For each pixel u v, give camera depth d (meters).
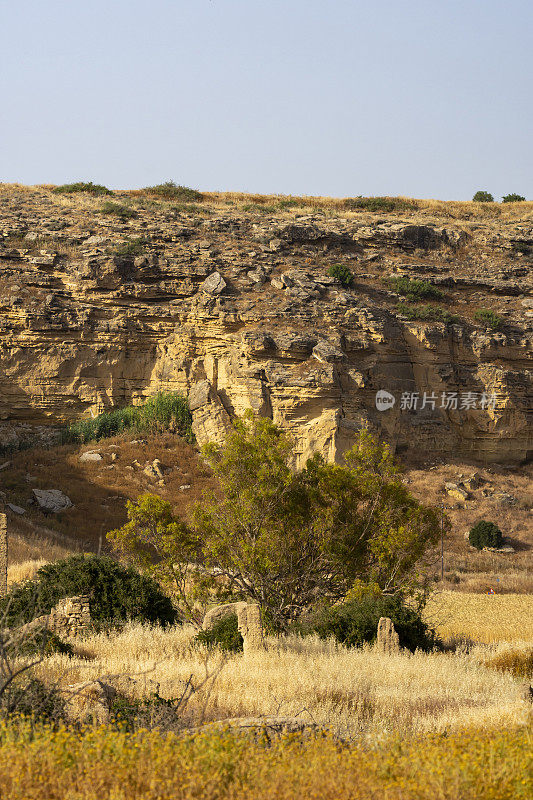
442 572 99.56
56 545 84.75
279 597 52.69
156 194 183.12
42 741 17.70
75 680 29.16
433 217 187.00
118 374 127.56
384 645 43.22
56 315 125.19
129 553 57.97
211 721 24.06
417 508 56.41
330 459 117.69
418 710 29.03
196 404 122.38
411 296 146.75
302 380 120.25
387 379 131.25
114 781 16.12
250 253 143.88
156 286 132.62
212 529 53.81
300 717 26.06
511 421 137.38
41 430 123.19
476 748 18.78
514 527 118.12
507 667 41.53
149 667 33.06
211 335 128.25
